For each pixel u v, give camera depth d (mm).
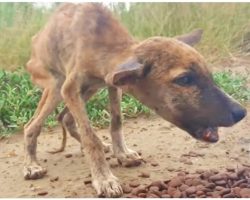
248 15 1325
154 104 626
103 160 636
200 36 669
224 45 1264
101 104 954
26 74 1072
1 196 645
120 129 713
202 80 604
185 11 1305
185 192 607
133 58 607
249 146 781
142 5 1308
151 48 613
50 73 723
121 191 617
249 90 1018
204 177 646
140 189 618
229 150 766
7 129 898
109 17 668
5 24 1247
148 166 708
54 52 700
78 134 764
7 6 1303
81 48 655
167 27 1301
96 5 677
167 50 609
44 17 1263
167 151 766
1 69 1116
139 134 845
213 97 604
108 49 645
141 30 1290
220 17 1309
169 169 694
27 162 704
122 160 707
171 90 607
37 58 739
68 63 673
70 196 630
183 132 843
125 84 600
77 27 668
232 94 990
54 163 744
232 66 1209
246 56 1267
